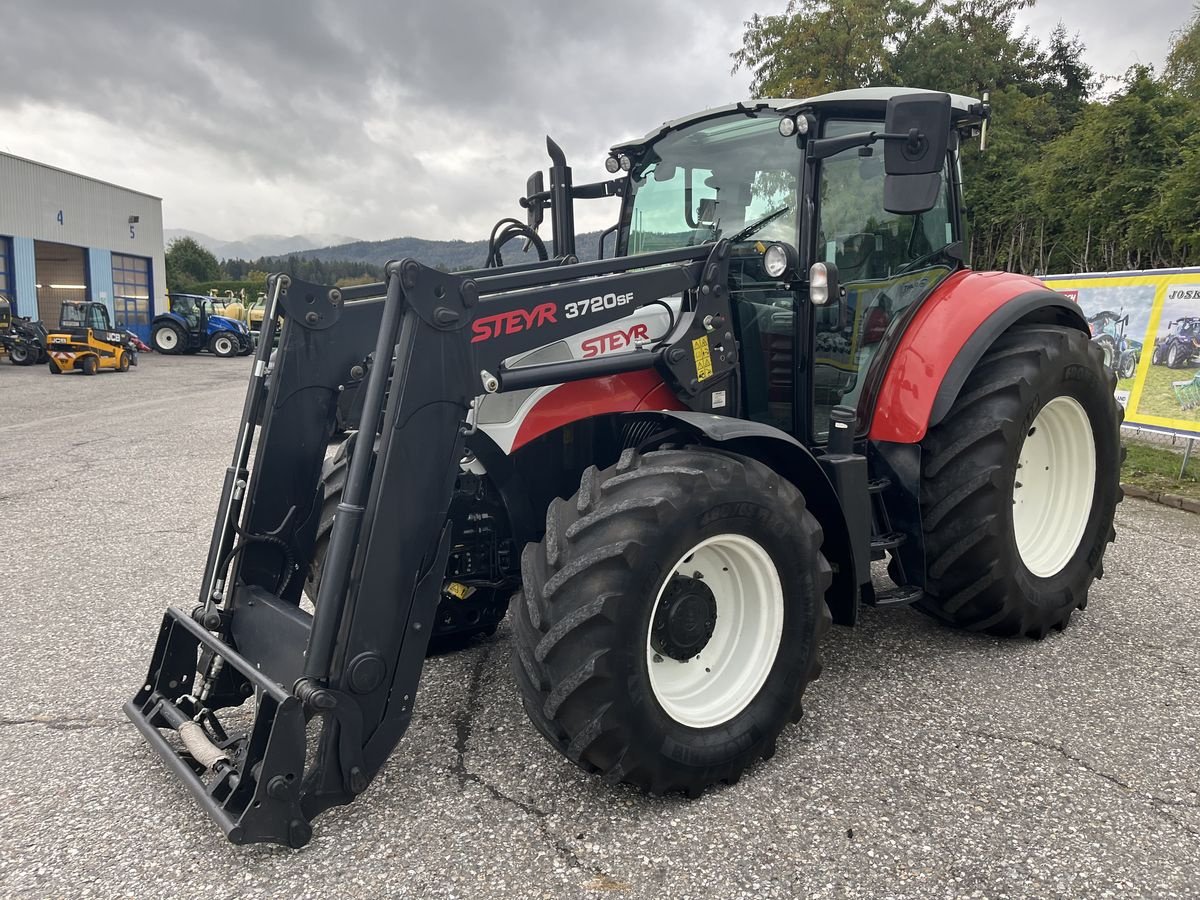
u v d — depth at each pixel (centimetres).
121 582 439
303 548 282
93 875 209
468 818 231
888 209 264
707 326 287
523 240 380
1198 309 630
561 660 223
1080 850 217
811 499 285
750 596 261
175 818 233
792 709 260
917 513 331
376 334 287
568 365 256
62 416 1125
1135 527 533
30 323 2069
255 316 3309
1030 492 376
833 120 317
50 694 312
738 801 240
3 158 2391
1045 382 337
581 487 241
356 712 219
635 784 236
